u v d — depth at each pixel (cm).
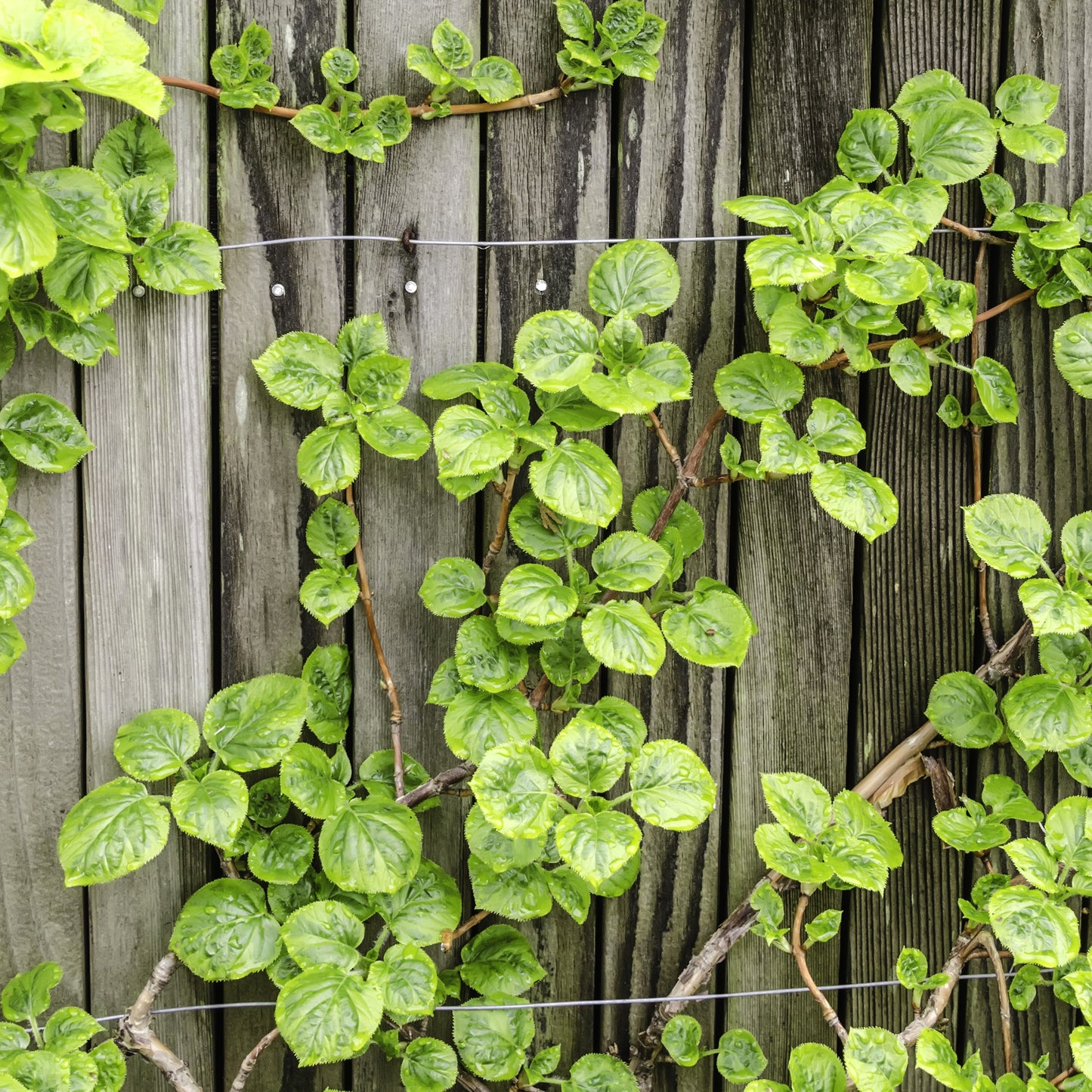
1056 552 252
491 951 247
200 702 246
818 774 252
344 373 242
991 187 247
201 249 239
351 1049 234
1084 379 245
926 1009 247
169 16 241
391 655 247
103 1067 239
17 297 238
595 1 245
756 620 251
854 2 247
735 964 253
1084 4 248
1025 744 245
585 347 239
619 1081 246
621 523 249
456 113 243
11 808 244
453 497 247
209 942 240
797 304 240
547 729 249
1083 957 249
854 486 238
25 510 243
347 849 239
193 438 244
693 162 246
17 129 229
